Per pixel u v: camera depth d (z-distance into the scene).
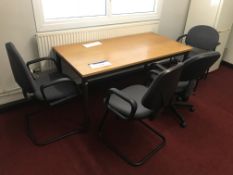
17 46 2.23
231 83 3.24
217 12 2.97
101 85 2.98
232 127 2.32
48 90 1.90
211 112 2.55
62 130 2.15
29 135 2.07
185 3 3.27
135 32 2.93
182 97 2.24
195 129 2.26
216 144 2.08
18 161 1.80
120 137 2.11
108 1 2.59
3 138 2.03
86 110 2.04
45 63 2.38
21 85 1.75
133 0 2.89
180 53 2.41
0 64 2.20
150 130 2.21
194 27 2.99
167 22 3.28
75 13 2.55
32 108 2.44
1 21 2.03
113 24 2.74
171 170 1.79
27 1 2.08
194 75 2.02
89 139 2.06
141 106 1.74
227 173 1.79
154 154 1.93
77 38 2.47
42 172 1.72
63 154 1.89
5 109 2.37
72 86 1.99
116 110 1.71
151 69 2.25
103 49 2.31
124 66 1.97
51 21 2.31
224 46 3.47
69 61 1.99
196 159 1.91
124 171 1.76
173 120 2.38
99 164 1.81
